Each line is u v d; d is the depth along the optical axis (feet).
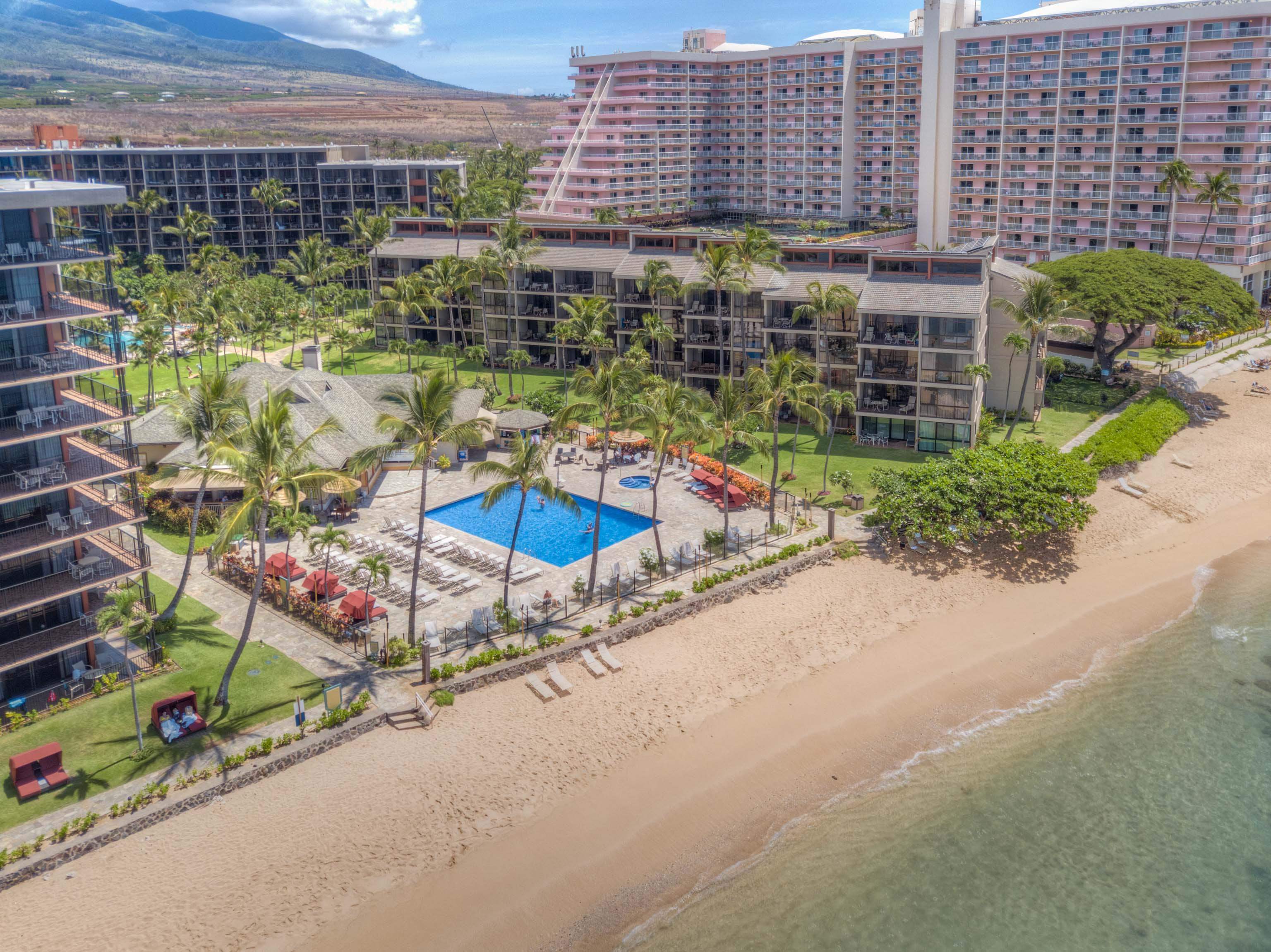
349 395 282.15
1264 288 483.10
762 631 189.67
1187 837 140.87
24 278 149.79
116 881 124.57
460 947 118.83
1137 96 472.85
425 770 147.64
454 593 198.59
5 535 150.82
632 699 167.32
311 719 155.22
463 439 168.04
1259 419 319.68
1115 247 495.00
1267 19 427.33
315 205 615.57
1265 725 165.99
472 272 360.07
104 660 169.78
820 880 131.64
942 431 282.56
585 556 219.41
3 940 114.93
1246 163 442.91
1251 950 121.39
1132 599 207.92
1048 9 559.79
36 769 138.41
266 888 124.98
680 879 131.23
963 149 545.03
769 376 243.19
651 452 289.74
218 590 201.77
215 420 188.03
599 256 371.56
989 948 121.19
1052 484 215.10
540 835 137.49
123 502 166.09
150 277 504.43
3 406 149.28
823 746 159.02
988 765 155.74
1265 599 208.33
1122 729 164.86
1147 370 370.53
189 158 588.50
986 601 204.95
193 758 144.97
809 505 245.45
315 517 236.43
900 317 285.23
